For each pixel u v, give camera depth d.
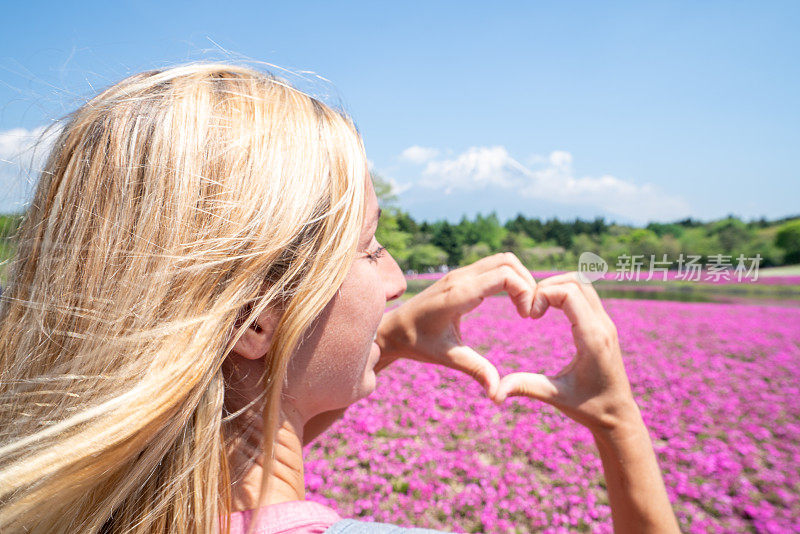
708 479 3.31
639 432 0.77
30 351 0.52
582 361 0.78
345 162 0.56
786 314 9.97
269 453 0.52
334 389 0.65
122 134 0.52
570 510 2.90
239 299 0.49
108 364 0.47
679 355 6.64
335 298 0.61
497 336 7.62
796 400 4.77
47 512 0.46
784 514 2.86
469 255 32.78
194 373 0.46
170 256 0.48
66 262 0.51
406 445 3.58
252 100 0.54
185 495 0.51
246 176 0.50
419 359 0.91
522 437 3.71
